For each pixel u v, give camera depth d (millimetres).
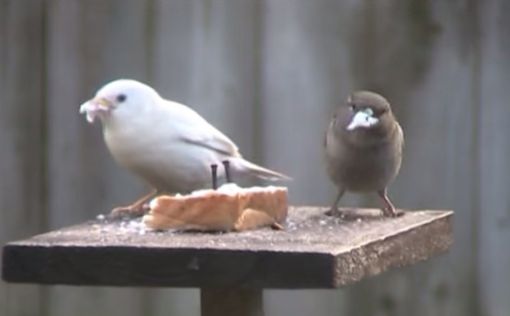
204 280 7242
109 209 10992
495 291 10898
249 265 7184
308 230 8016
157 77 10852
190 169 9250
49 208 11031
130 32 10859
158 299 11148
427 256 8508
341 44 10742
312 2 10742
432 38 10695
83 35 10898
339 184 9023
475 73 10711
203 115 10852
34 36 10938
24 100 10984
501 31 10672
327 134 9039
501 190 10797
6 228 11062
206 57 10820
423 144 10773
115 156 9320
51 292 11164
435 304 10961
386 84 10742
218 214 7863
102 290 11156
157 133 9172
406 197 10812
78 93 10930
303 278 7125
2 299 11164
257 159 10836
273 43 10781
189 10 10828
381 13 10703
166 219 7914
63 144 10992
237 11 10789
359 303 11000
